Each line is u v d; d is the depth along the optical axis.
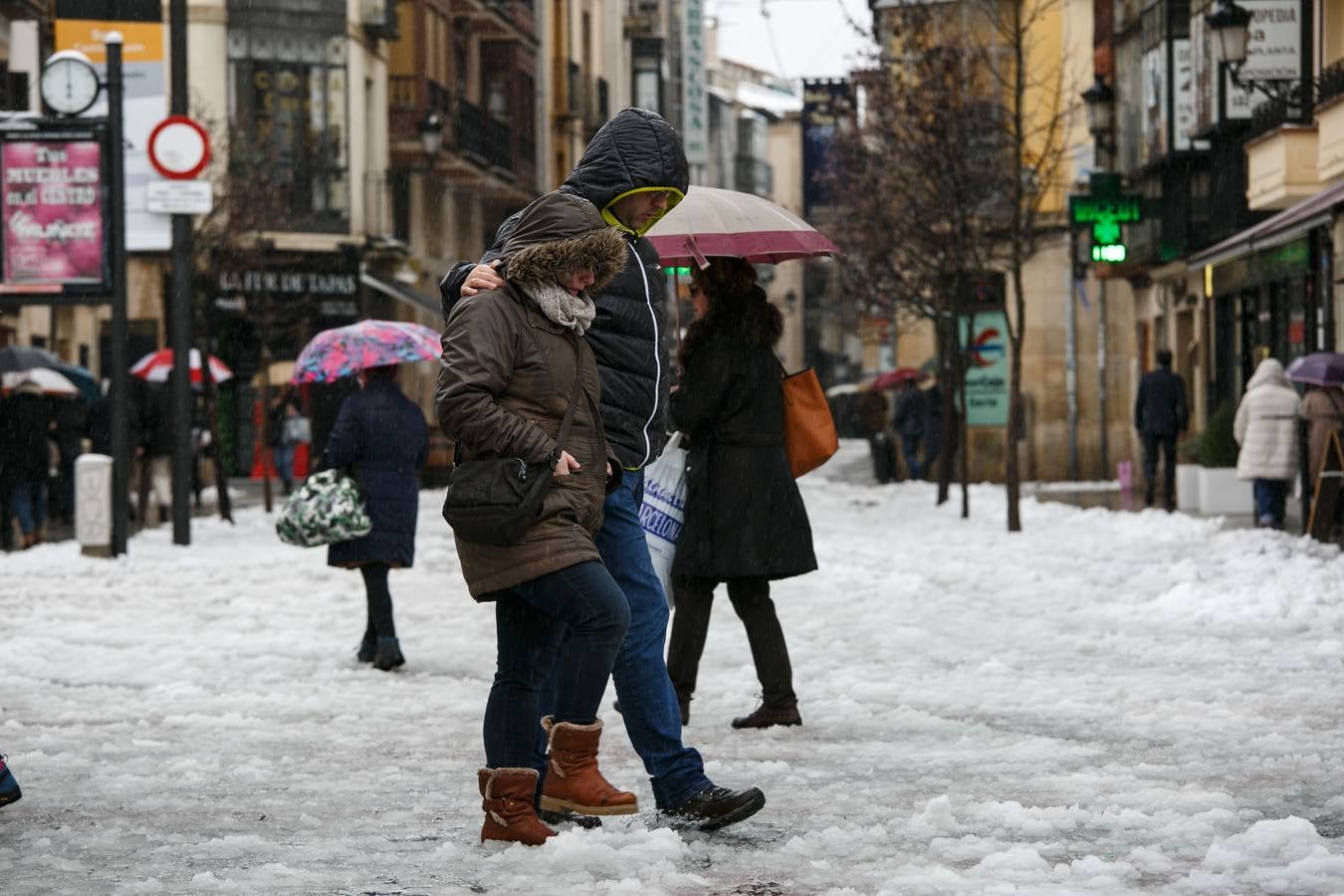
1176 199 53.44
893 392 75.25
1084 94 59.34
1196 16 51.12
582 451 9.77
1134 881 8.87
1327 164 41.34
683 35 143.00
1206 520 37.28
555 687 10.80
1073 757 12.44
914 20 53.12
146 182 35.59
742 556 13.54
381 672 17.69
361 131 76.38
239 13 73.81
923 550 31.47
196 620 22.25
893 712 14.45
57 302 32.47
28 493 37.56
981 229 47.22
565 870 9.23
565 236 9.73
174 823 10.66
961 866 9.33
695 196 13.78
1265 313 48.91
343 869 9.37
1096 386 70.75
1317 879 8.73
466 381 9.45
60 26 38.25
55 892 8.88
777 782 11.70
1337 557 26.72
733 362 13.54
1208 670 16.64
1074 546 32.16
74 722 14.66
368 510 17.72
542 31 99.62
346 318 75.50
